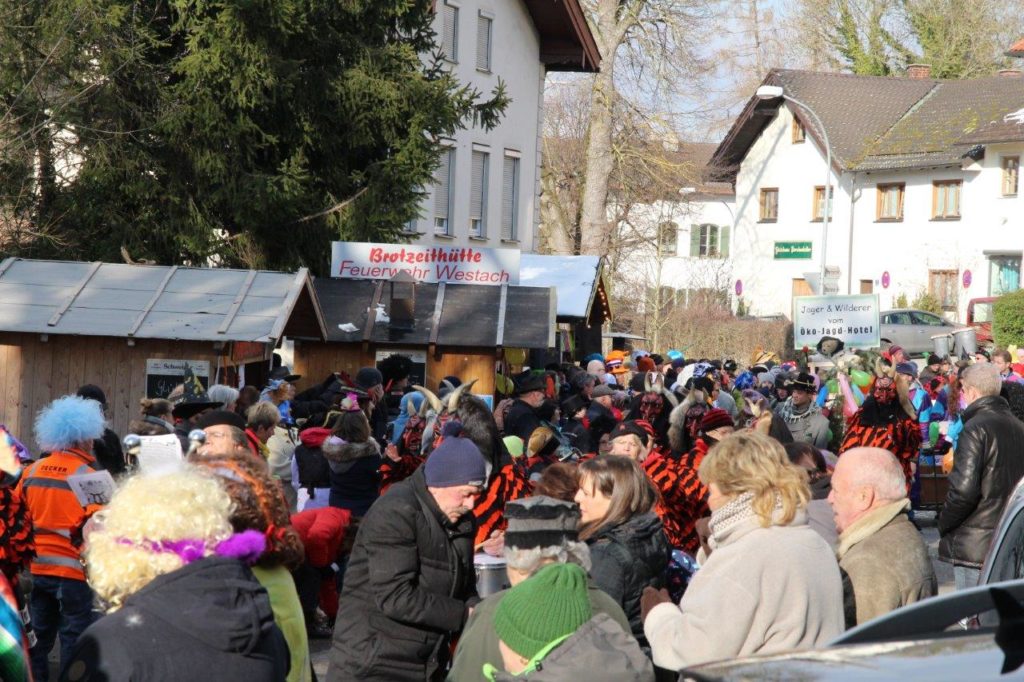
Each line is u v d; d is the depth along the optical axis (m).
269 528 3.95
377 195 20.64
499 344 17.06
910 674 2.21
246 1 18.58
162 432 7.98
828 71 59.38
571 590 3.60
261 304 13.21
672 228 47.06
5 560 5.80
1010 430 7.59
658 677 4.75
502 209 34.56
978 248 45.81
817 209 52.50
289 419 11.99
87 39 18.34
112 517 3.25
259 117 20.36
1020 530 4.76
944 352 28.39
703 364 16.98
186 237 19.61
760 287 55.16
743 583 4.00
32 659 7.28
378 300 17.95
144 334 12.55
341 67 20.69
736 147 56.22
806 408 12.93
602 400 14.42
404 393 13.90
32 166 19.02
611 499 5.14
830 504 5.35
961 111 49.22
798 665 2.38
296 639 4.00
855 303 18.83
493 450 6.93
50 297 13.12
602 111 39.06
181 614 3.09
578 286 25.78
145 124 19.16
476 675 4.23
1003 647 2.31
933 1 58.28
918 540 4.72
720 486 4.20
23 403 12.80
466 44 31.94
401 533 4.96
